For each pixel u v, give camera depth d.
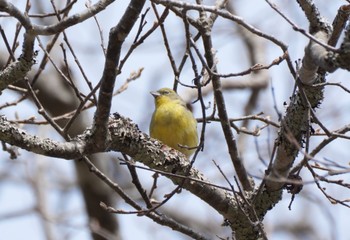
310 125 10.59
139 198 20.66
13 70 9.88
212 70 10.36
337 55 8.34
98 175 11.28
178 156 10.82
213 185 10.34
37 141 9.54
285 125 9.98
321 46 8.66
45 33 9.26
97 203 19.05
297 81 9.56
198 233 11.51
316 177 10.00
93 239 19.27
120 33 9.06
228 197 11.22
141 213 10.87
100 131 9.81
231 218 11.33
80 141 9.83
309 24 9.89
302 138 10.56
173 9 10.45
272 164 10.70
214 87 10.69
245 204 11.25
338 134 9.81
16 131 9.43
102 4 9.20
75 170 18.94
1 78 9.89
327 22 9.80
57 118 13.05
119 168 21.17
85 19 9.18
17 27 11.09
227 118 10.92
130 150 10.38
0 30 10.68
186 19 9.59
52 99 17.25
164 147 10.77
